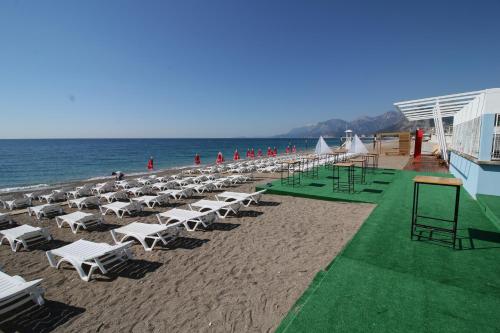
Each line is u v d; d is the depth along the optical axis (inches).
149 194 435.2
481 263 139.6
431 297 111.6
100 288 153.9
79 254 170.7
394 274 130.3
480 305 105.7
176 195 402.3
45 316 130.5
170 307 132.5
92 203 369.4
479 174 258.7
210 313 125.6
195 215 246.7
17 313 132.5
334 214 270.1
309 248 192.7
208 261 181.0
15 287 130.6
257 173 631.2
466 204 253.9
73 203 366.3
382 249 158.7
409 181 390.6
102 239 239.8
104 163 1257.4
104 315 129.3
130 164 1210.0
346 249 159.5
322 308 106.6
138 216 307.4
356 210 279.1
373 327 95.3
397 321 97.9
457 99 434.3
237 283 150.9
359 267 137.6
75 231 257.6
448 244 164.4
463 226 195.0
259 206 313.4
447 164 565.6
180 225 259.3
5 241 237.9
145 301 138.9
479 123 261.7
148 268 175.2
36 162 1306.6
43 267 185.2
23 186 630.5
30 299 136.5
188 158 1540.4
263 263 173.5
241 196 317.7
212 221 258.7
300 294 136.6
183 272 167.6
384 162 678.5
